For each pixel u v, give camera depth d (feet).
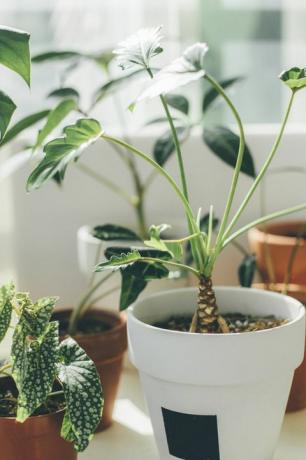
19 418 2.27
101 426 3.03
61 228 4.08
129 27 5.27
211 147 3.18
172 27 5.25
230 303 2.95
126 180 4.08
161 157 3.42
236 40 5.57
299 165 4.06
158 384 2.51
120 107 5.25
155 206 4.10
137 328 2.52
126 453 2.84
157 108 5.30
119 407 3.27
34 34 5.34
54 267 4.10
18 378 2.25
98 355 2.96
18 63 2.28
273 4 5.55
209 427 2.48
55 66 5.25
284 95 5.64
